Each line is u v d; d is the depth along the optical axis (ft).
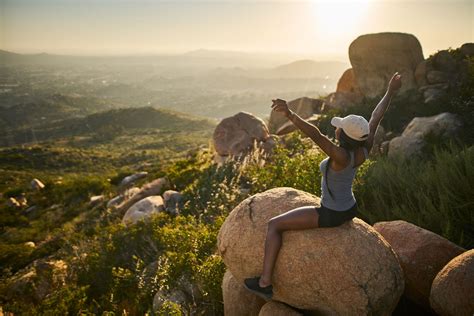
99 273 25.90
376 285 11.43
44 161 359.66
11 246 54.44
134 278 22.54
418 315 13.94
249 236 12.47
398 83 12.46
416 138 31.78
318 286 11.36
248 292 14.26
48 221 68.23
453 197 18.38
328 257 11.34
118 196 56.39
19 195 99.25
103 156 414.21
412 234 14.58
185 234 21.63
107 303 21.53
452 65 49.98
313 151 26.66
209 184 34.94
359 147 9.93
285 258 11.57
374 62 55.52
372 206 21.26
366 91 57.52
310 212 10.97
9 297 29.25
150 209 37.83
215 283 17.04
